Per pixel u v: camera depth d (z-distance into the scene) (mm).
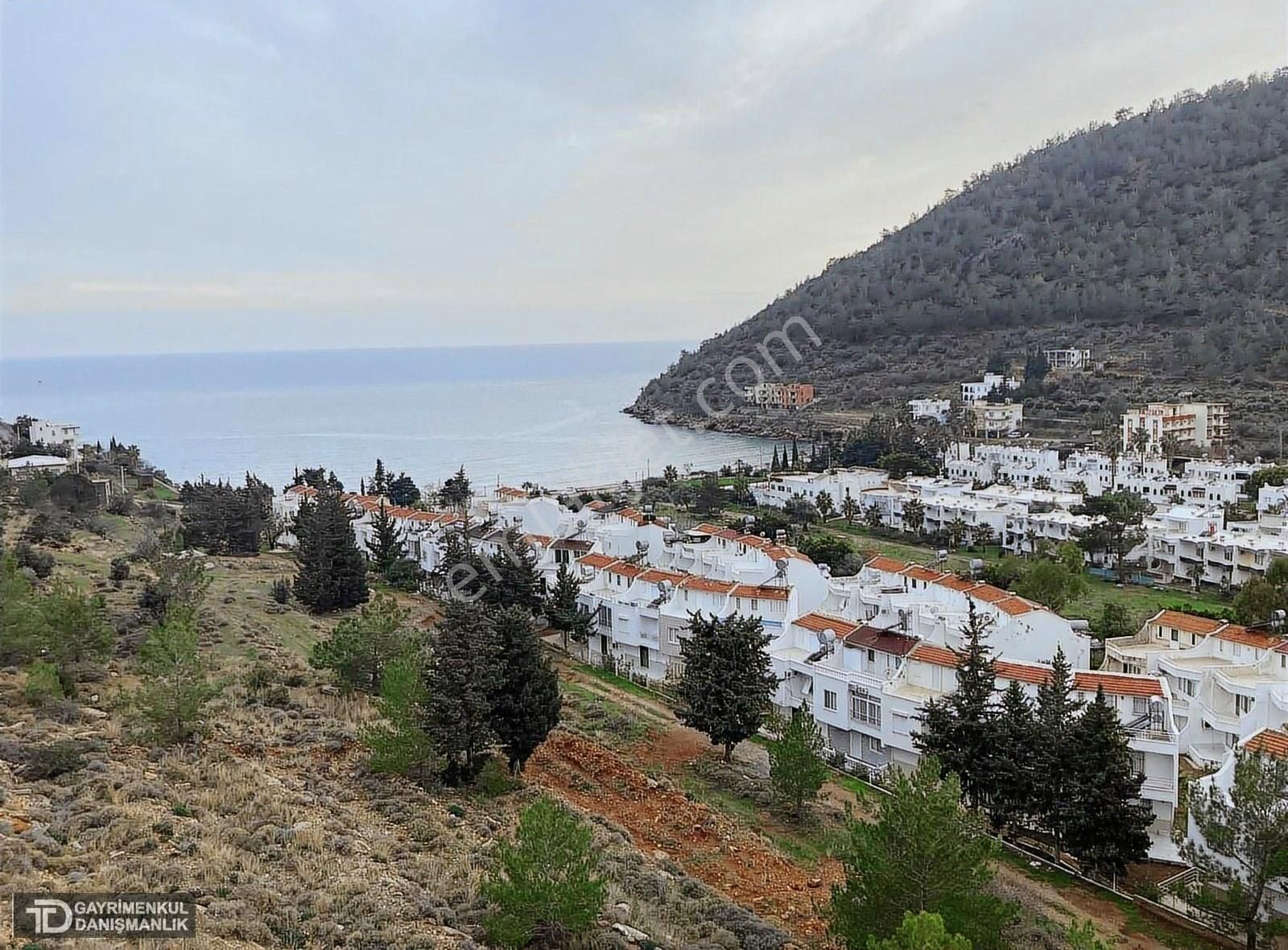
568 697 68625
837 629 66625
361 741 48938
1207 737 59656
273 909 28094
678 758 57344
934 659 57938
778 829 47250
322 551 88812
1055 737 45812
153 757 41750
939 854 31984
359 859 33656
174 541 101125
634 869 38031
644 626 78938
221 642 67688
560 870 29703
